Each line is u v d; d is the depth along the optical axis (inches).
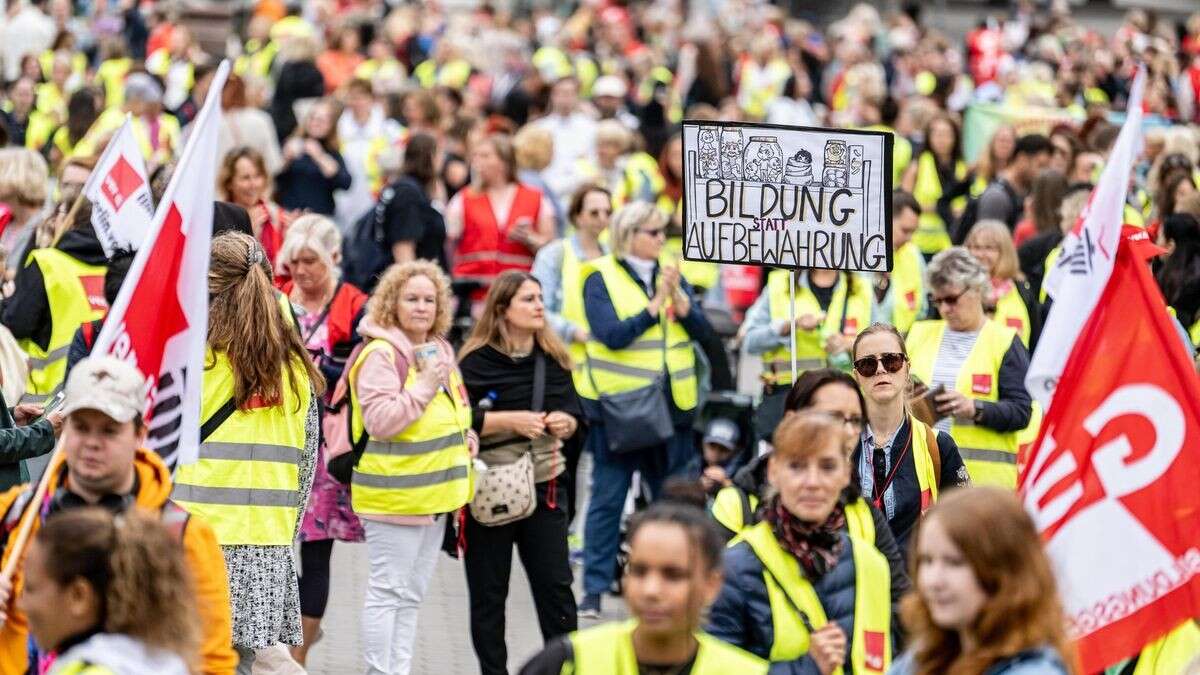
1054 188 1916.8
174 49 3292.3
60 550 716.0
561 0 5467.5
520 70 3651.6
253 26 4116.6
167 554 728.3
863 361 1097.4
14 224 1566.2
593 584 1598.2
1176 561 931.3
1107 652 928.3
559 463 1339.8
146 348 936.9
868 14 4975.4
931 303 1720.0
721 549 751.7
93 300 1365.7
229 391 1106.1
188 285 951.6
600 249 1749.5
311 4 4606.3
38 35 3661.4
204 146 953.5
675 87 3860.7
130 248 1221.1
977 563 710.5
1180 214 1550.2
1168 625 930.1
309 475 1157.7
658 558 737.0
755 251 1251.8
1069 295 1087.6
